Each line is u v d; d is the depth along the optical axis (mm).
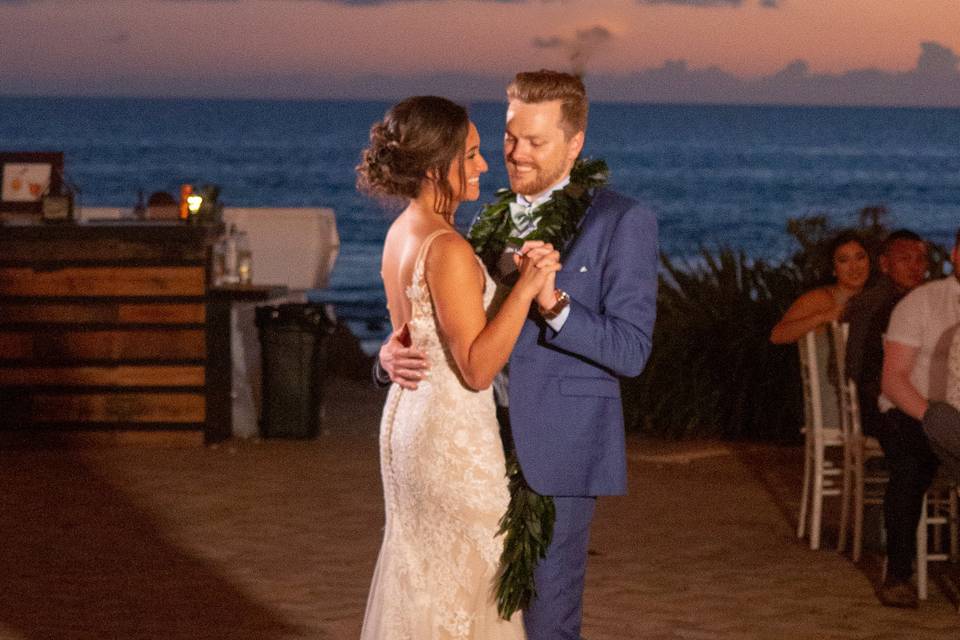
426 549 4043
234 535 7594
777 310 11000
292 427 10516
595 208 4305
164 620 6031
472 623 4047
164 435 10328
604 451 4246
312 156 108750
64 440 10305
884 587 6305
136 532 7672
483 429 4031
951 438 5906
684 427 10984
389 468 4113
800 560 7125
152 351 10266
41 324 10273
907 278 6938
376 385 4492
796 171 92438
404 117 4039
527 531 4070
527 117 4316
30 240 10203
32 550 7266
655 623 6008
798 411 10820
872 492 7367
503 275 4293
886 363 6199
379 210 4219
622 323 4141
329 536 7570
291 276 13820
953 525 7051
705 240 47500
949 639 5832
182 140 143500
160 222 10680
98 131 171500
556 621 4234
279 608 6219
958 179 86188
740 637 5832
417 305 3984
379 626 4109
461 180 4090
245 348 10852
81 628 5906
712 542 7484
